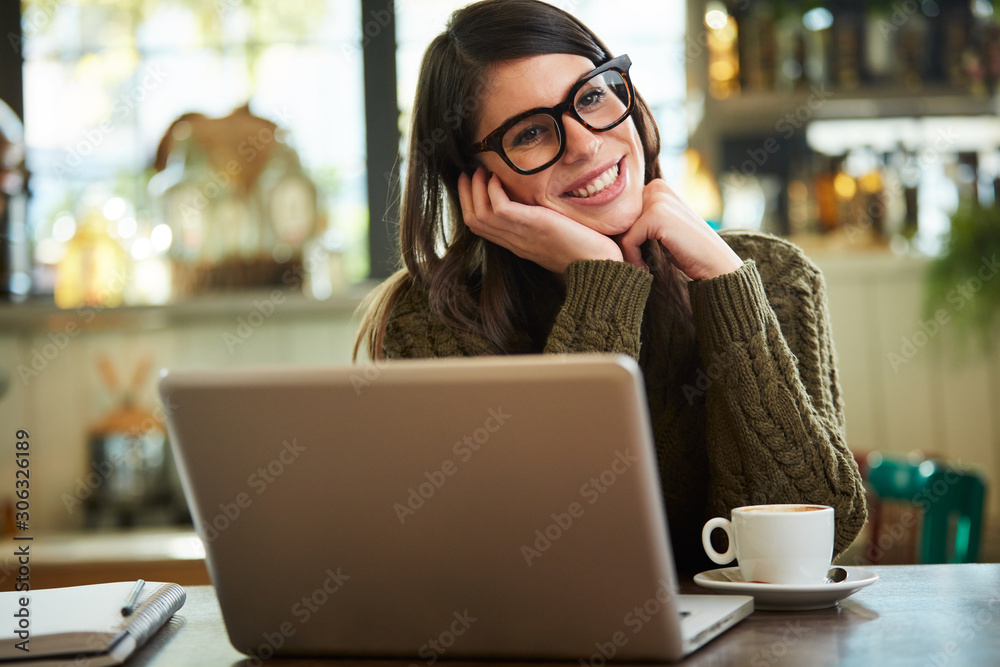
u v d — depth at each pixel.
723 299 1.32
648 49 3.13
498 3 1.49
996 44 2.87
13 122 2.99
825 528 0.98
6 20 3.17
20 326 2.99
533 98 1.46
